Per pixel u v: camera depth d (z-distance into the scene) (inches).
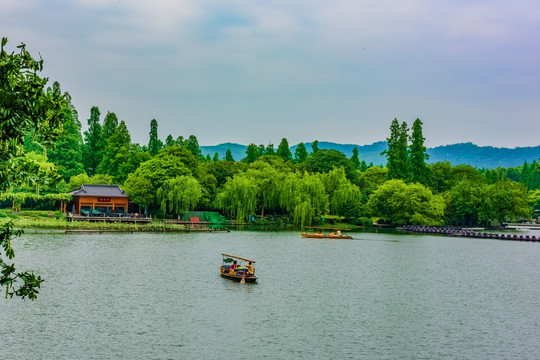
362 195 6240.2
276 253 3149.6
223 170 6023.6
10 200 4810.5
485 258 3223.4
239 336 1389.0
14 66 561.0
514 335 1465.3
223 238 3993.6
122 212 5039.4
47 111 580.4
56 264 2399.1
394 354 1282.0
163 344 1304.1
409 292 2038.6
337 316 1626.5
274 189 5339.6
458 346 1358.3
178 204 4970.5
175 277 2182.6
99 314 1558.8
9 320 1465.3
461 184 6245.1
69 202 5221.5
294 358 1234.0
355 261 2896.2
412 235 4960.6
